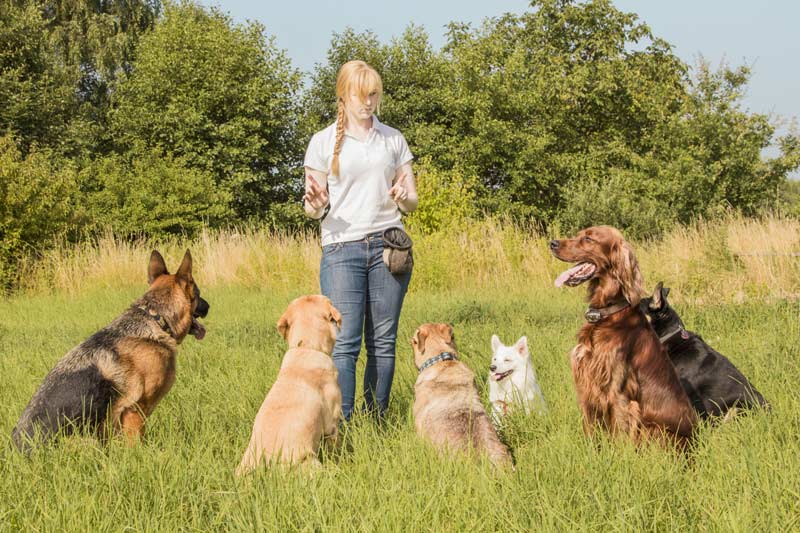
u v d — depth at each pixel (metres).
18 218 19.25
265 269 17.78
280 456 3.71
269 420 4.02
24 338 9.98
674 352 5.24
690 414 4.44
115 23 37.41
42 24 30.92
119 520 3.17
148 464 3.65
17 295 17.31
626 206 23.23
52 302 15.52
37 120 29.44
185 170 28.86
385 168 5.15
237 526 3.06
